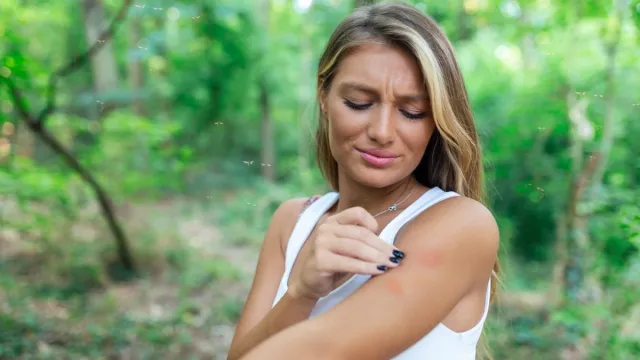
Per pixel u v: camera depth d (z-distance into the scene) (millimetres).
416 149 1145
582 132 6117
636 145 6203
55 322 5582
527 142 7051
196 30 11820
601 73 6078
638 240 3551
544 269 8820
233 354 1236
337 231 1047
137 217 9461
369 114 1120
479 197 1324
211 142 16297
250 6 13250
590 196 5699
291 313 1088
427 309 1012
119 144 8266
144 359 5012
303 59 16125
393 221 1157
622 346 4344
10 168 6211
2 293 6215
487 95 8969
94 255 7770
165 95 13891
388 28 1092
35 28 10758
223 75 13672
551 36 6246
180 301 7000
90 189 7992
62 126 7895
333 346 960
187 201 13828
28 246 7684
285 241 1466
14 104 5988
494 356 4738
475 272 1076
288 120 17891
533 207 9039
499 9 6855
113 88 10242
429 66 1075
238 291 7703
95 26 10367
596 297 5383
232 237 11188
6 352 4562
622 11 5297
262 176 16250
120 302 6727
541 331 5270
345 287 1149
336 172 1529
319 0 12695
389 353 996
